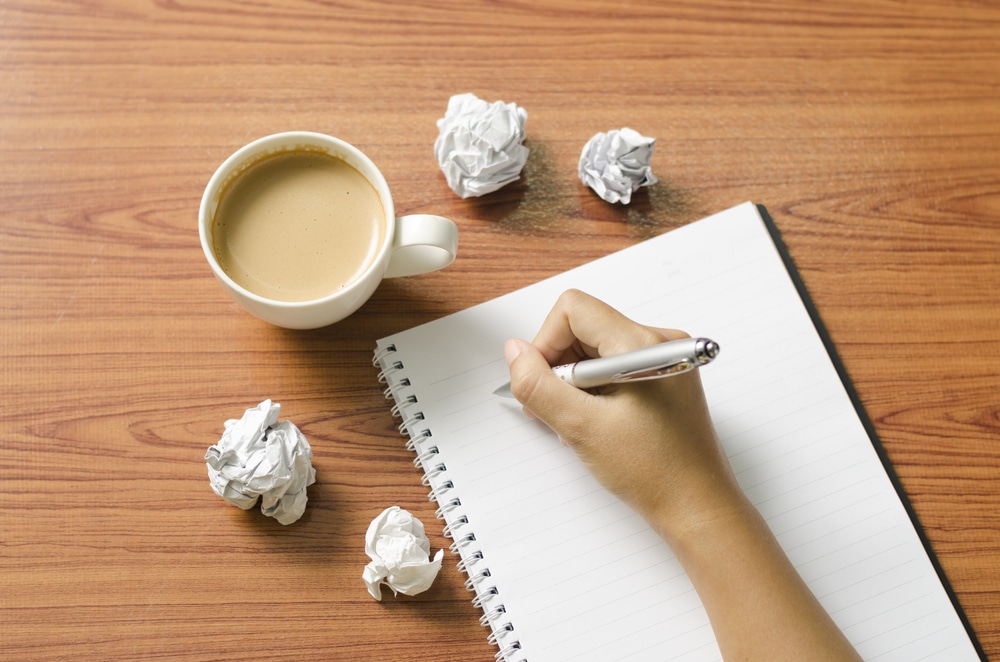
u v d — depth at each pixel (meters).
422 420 0.72
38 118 0.76
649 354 0.57
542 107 0.79
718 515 0.63
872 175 0.79
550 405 0.65
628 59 0.80
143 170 0.75
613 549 0.69
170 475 0.70
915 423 0.73
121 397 0.71
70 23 0.77
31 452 0.70
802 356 0.74
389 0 0.79
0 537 0.68
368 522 0.70
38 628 0.67
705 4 0.81
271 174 0.69
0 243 0.73
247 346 0.73
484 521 0.70
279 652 0.68
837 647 0.60
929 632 0.68
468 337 0.73
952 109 0.81
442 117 0.78
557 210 0.77
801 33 0.81
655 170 0.78
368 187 0.69
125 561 0.68
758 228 0.76
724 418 0.72
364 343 0.73
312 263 0.68
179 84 0.77
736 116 0.80
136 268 0.73
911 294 0.76
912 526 0.70
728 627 0.61
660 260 0.75
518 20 0.80
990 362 0.75
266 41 0.78
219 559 0.69
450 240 0.66
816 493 0.71
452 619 0.69
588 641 0.68
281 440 0.67
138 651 0.67
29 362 0.71
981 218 0.78
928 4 0.82
